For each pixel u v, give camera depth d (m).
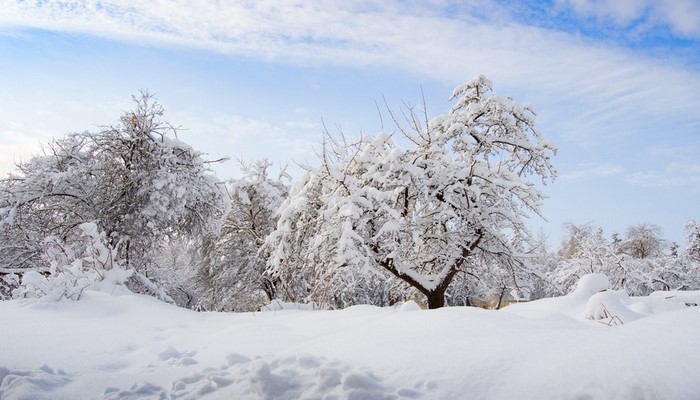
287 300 16.36
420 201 13.41
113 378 3.72
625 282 23.03
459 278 15.82
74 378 3.78
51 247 11.62
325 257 12.95
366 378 2.95
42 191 15.49
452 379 2.95
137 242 16.20
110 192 16.31
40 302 7.84
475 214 13.18
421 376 3.07
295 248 13.76
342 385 2.93
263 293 21.70
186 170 16.80
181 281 24.44
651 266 25.52
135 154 16.53
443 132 14.17
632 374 2.47
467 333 4.16
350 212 11.37
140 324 6.79
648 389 2.29
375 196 11.98
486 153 14.38
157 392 3.35
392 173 12.72
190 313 8.70
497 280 15.67
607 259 23.00
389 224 11.50
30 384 3.38
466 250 13.48
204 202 17.20
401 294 16.22
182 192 15.53
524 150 14.33
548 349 3.25
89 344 5.14
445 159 13.45
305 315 7.98
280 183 23.27
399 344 4.01
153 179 15.82
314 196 13.79
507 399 2.59
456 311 5.29
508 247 13.83
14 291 8.92
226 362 4.06
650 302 8.33
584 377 2.63
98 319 7.08
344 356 3.86
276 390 3.01
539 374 2.81
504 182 12.79
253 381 3.07
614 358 2.75
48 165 16.02
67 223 15.63
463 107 14.82
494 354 3.30
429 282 13.32
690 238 26.61
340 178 12.31
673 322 3.09
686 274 23.81
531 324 4.52
